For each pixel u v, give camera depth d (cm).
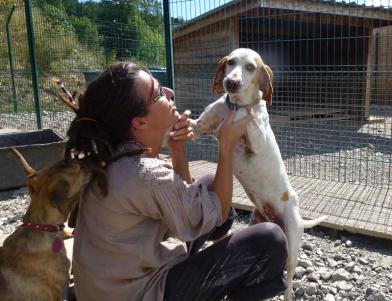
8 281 138
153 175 108
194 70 457
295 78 598
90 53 582
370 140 530
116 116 109
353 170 395
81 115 112
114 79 109
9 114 631
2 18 714
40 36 602
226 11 451
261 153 178
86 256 115
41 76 601
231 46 466
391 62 702
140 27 498
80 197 125
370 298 184
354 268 209
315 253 228
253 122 173
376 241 240
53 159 334
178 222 113
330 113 619
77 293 123
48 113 582
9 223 270
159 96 116
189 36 461
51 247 138
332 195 296
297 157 447
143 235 114
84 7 609
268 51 722
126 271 113
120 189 108
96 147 109
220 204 122
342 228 244
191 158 403
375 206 273
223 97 185
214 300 128
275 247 128
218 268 124
